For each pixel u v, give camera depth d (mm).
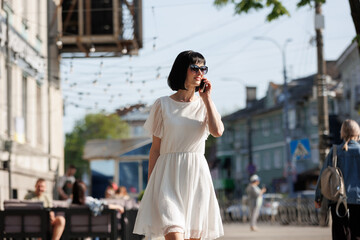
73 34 37688
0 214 14242
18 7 28625
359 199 10062
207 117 6852
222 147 113750
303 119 92062
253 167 65875
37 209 14242
